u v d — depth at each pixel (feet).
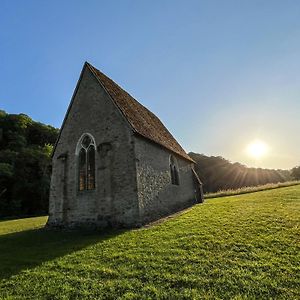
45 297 21.68
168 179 63.36
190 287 21.01
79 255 31.50
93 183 53.06
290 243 28.19
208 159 242.37
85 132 56.39
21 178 160.45
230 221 40.01
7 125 196.54
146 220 48.14
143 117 68.18
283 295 18.85
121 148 50.85
